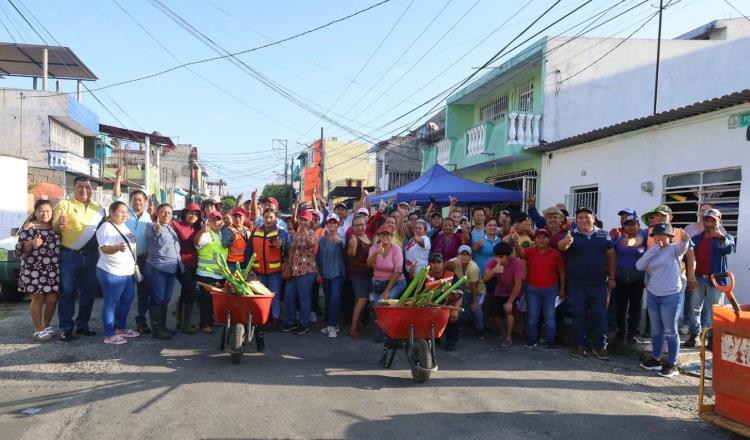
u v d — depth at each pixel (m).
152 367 6.09
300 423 4.58
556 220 7.82
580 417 4.98
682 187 9.88
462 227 8.89
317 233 9.43
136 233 7.58
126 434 4.28
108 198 30.11
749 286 8.44
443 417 4.84
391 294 7.80
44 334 7.02
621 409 5.25
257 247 8.07
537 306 7.70
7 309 9.75
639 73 14.76
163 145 39.19
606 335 7.22
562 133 14.56
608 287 7.54
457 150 18.66
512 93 17.77
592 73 14.60
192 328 7.85
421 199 12.82
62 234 7.02
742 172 8.60
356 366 6.51
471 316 8.45
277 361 6.60
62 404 4.91
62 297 7.01
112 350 6.72
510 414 4.98
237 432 4.36
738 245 8.65
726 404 4.67
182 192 51.91
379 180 30.84
